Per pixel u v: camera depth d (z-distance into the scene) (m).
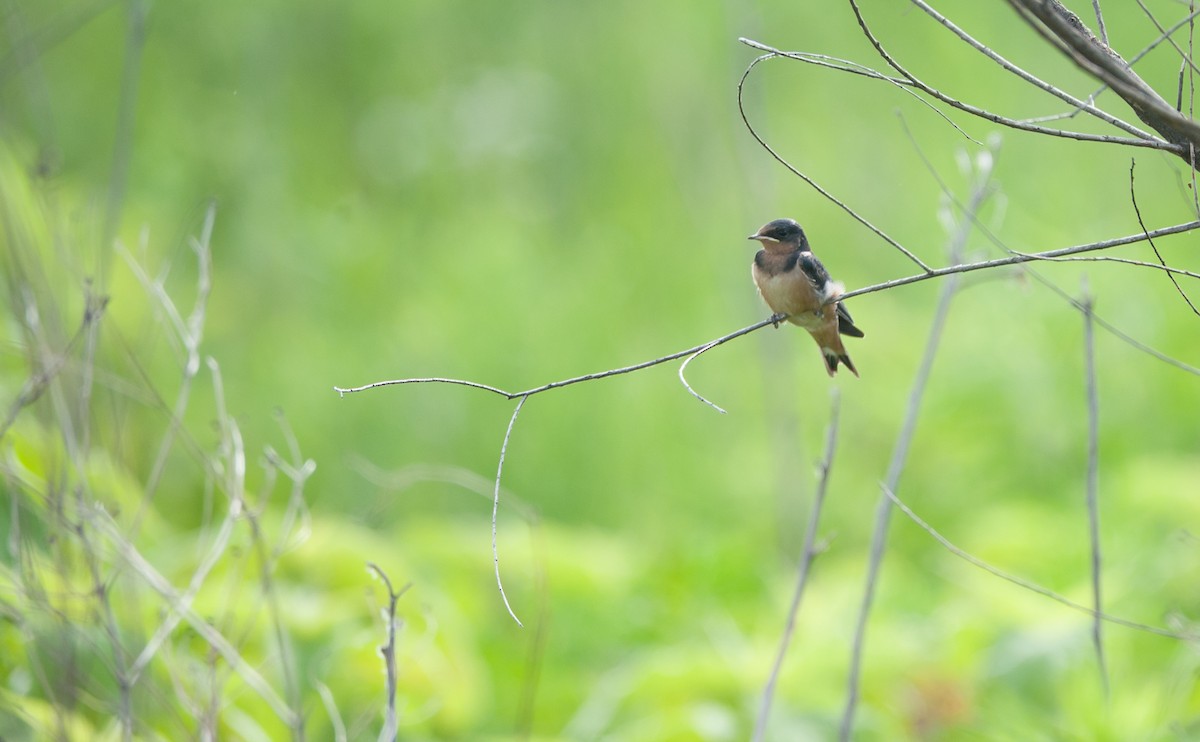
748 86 14.94
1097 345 14.17
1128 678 8.09
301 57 19.27
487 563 10.34
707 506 13.73
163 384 13.12
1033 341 14.16
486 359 14.34
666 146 18.05
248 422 13.38
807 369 15.20
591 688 9.13
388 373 14.16
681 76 18.14
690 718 7.83
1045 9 3.61
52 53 17.84
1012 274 6.46
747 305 14.91
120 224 13.55
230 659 6.00
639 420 14.52
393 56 19.92
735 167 16.95
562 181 18.81
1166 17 16.88
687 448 14.41
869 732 7.91
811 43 18.12
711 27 17.95
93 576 5.97
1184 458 13.00
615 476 13.89
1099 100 16.50
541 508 13.41
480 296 15.02
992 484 13.33
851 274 16.64
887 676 8.28
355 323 15.91
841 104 17.83
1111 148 16.33
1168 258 15.22
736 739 7.82
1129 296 14.48
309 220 17.09
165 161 16.73
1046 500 13.01
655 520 13.51
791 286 6.68
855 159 17.36
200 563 7.26
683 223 17.36
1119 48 17.14
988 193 6.73
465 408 14.03
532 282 15.72
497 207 18.38
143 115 17.58
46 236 8.70
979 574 10.25
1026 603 9.17
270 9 18.59
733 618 10.19
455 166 19.09
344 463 12.69
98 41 18.27
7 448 7.10
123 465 8.75
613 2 19.41
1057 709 7.99
